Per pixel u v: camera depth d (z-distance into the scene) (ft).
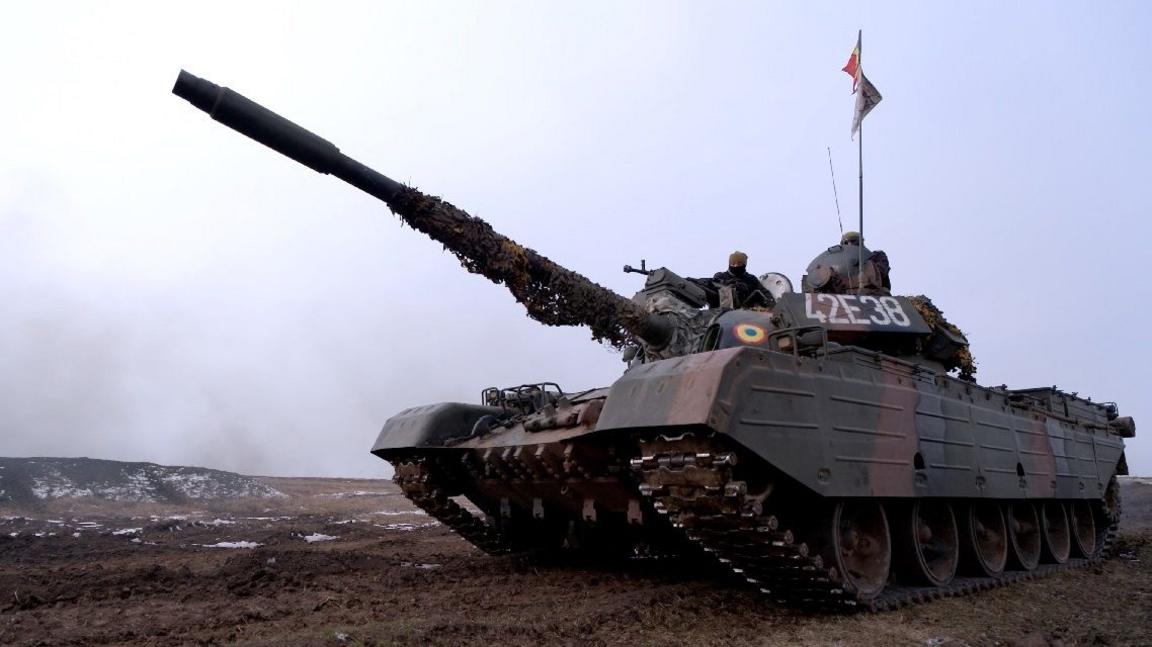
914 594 33.14
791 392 28.30
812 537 30.01
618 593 32.63
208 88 22.79
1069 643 25.89
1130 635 27.09
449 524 43.78
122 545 53.36
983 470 39.81
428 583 35.60
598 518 38.27
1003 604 33.71
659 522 36.91
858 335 39.55
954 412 38.50
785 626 27.45
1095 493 54.03
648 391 27.58
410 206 25.88
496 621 26.43
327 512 91.66
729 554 29.09
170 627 25.54
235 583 34.32
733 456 25.26
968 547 39.81
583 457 33.24
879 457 31.71
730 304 42.19
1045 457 47.67
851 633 26.63
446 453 41.19
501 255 27.22
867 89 48.14
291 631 24.98
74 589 32.96
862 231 45.06
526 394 44.01
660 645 24.16
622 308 33.01
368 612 28.30
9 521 73.61
